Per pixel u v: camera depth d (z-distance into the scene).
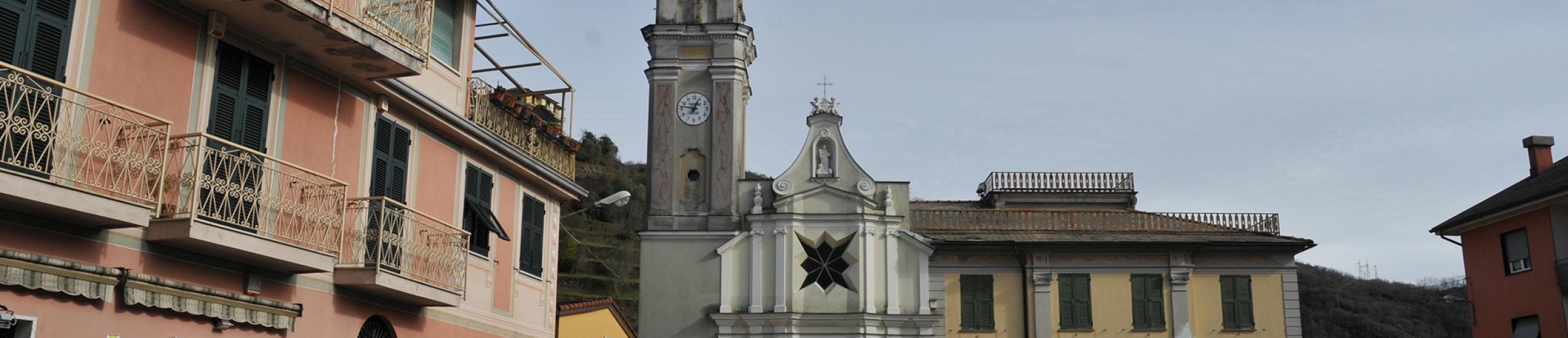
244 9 16.20
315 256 16.95
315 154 18.09
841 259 38.59
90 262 14.53
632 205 77.44
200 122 16.02
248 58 17.00
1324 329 77.56
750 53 41.47
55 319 14.00
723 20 40.16
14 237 13.69
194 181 14.91
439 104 20.61
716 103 39.72
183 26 15.92
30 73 12.87
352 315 18.84
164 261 15.55
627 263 67.94
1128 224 40.44
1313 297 80.88
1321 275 89.06
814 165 39.59
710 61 39.91
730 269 38.44
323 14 16.58
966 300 38.16
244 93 16.84
